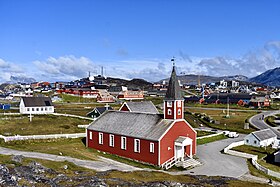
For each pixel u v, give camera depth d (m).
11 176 34.88
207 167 54.50
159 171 48.38
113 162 55.22
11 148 59.91
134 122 61.50
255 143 76.50
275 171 53.91
